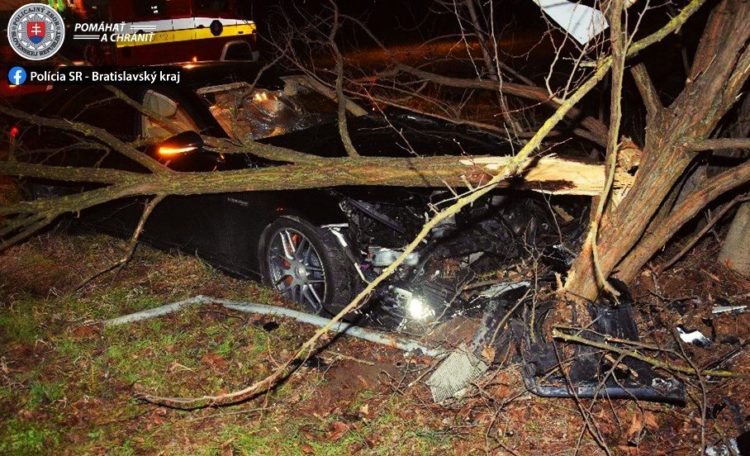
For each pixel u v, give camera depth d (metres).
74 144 5.30
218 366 4.16
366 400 3.85
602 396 3.61
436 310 4.27
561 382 3.62
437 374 3.83
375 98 6.03
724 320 4.17
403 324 4.34
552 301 3.86
